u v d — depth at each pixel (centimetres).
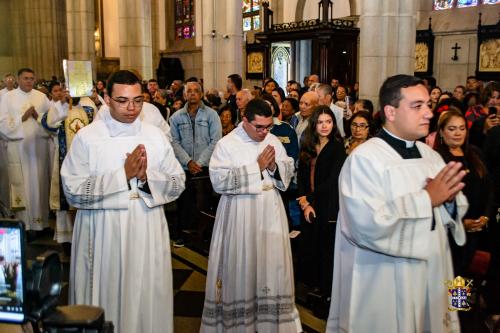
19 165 637
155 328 299
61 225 582
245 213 342
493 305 390
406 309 230
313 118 417
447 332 242
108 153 292
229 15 1274
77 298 292
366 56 788
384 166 228
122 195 283
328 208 408
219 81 1310
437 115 546
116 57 2433
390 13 777
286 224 359
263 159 336
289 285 352
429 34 1356
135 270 289
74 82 455
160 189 293
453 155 373
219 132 603
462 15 1331
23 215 648
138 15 1486
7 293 159
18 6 2238
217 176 340
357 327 241
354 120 440
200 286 490
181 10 2284
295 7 1677
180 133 604
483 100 646
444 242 237
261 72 1645
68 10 1814
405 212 218
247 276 342
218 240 352
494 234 402
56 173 570
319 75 1310
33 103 648
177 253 584
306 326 406
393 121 231
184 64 2261
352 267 244
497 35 1187
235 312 345
